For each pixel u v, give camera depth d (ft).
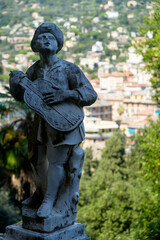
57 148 12.26
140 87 405.18
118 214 66.64
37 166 12.92
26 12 583.58
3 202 48.55
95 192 80.02
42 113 12.06
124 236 57.41
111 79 431.84
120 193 69.41
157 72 53.01
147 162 48.11
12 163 36.91
